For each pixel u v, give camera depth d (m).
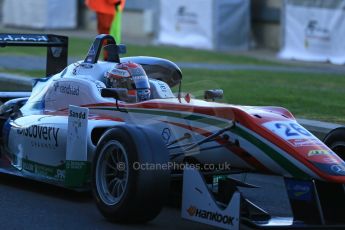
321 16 77.62
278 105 41.62
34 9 109.62
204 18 88.12
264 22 92.94
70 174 23.91
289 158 20.61
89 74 26.72
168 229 21.81
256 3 93.31
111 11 45.75
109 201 21.89
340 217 21.08
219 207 20.00
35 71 53.78
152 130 21.45
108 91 24.05
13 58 64.06
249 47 89.38
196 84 25.53
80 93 25.94
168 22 92.25
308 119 36.91
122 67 25.27
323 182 21.00
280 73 62.47
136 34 105.06
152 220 22.72
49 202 24.69
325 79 58.53
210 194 20.25
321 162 20.45
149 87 25.23
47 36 31.27
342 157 24.23
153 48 83.12
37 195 25.64
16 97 31.97
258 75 59.38
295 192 20.77
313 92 48.19
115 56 27.56
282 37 82.38
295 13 80.44
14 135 27.33
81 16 114.31
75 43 82.31
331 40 76.88
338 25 76.06
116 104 24.45
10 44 30.06
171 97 25.23
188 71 59.56
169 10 91.94
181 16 90.50
